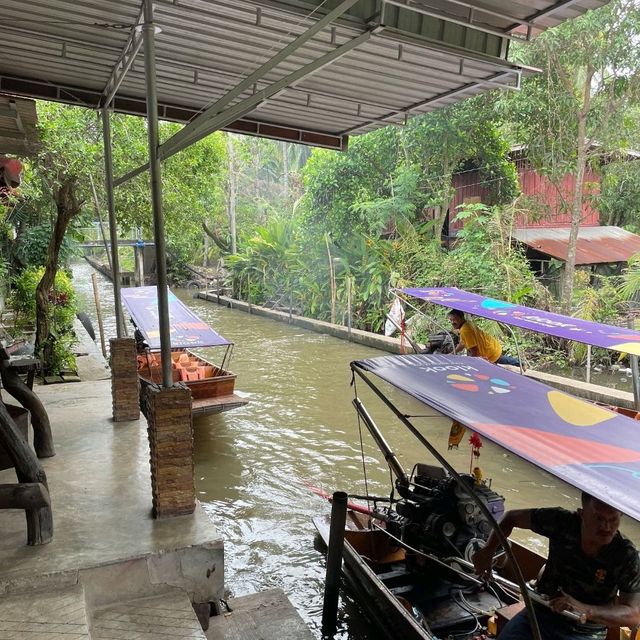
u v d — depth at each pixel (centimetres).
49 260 869
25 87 628
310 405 1002
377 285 1538
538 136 1318
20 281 1126
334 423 909
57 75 615
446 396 332
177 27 476
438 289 946
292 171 2919
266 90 343
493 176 1514
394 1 387
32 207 1380
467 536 416
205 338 958
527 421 302
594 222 1664
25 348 928
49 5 454
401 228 1573
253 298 2194
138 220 1454
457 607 425
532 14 418
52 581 312
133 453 494
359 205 1572
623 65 1163
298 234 1928
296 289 1912
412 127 1502
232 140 2666
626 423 312
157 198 370
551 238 1431
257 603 410
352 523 557
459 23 412
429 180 1545
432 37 423
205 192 1839
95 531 358
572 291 1255
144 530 360
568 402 336
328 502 653
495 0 396
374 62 511
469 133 1450
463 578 418
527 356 1209
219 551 349
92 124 1343
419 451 798
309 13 427
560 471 246
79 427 564
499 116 1380
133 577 331
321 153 1778
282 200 2883
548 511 293
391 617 407
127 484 430
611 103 1189
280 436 856
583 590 271
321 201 1755
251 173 3181
